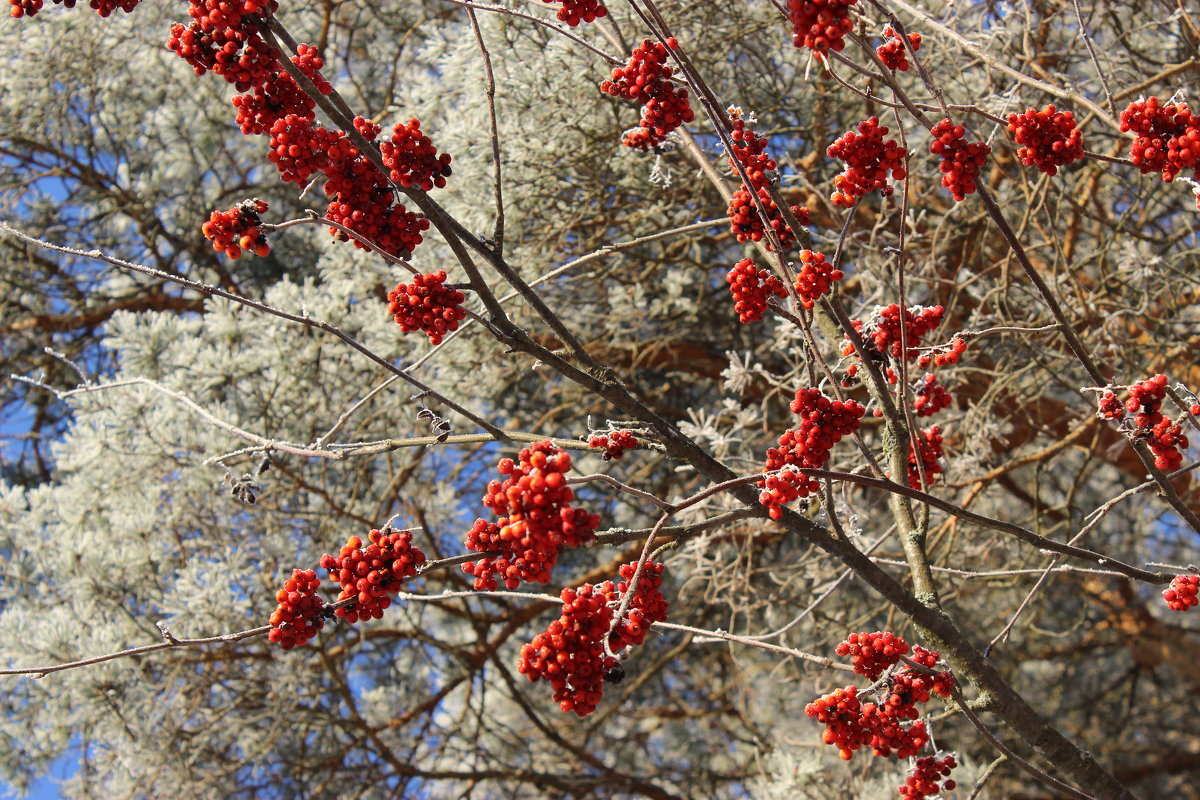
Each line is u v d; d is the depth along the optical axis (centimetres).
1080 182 556
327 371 559
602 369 250
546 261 549
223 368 537
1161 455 256
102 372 721
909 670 254
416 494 617
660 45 259
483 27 533
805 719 659
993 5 505
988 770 274
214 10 215
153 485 530
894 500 306
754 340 634
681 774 724
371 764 611
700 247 627
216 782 546
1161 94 500
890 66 250
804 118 598
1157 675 822
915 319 291
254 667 548
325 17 688
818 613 547
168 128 686
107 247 702
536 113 530
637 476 648
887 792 512
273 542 534
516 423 695
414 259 544
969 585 602
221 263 702
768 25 533
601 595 204
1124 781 809
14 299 695
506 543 208
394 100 612
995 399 517
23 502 561
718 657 701
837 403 243
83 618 512
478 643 641
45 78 639
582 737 743
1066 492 691
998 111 429
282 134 226
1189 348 495
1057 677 824
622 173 579
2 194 680
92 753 530
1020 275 550
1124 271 480
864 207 585
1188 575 263
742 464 519
